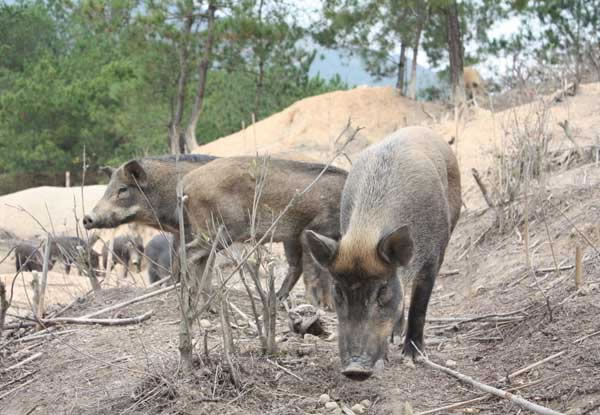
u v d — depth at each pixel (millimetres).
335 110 20469
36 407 6117
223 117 30672
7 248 17266
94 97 34469
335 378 6066
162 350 6656
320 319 7164
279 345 6621
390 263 5281
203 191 8047
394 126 19562
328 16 22000
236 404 5590
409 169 6348
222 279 6676
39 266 14086
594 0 22938
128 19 23016
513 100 16406
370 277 5242
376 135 19422
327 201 8156
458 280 9227
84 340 7117
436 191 6453
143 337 7039
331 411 5559
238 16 22359
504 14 22266
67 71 41188
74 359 6742
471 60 24234
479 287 8352
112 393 6012
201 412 5461
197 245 7867
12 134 34500
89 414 5773
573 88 15336
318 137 19266
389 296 5332
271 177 8109
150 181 8953
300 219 8172
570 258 8078
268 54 25016
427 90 25797
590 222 8602
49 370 6652
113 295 8414
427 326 7422
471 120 17016
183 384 5746
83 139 34562
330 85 33312
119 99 29688
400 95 21453
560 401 5391
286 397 5750
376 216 5863
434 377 6141
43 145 33906
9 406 6262
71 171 35000
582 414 5117
